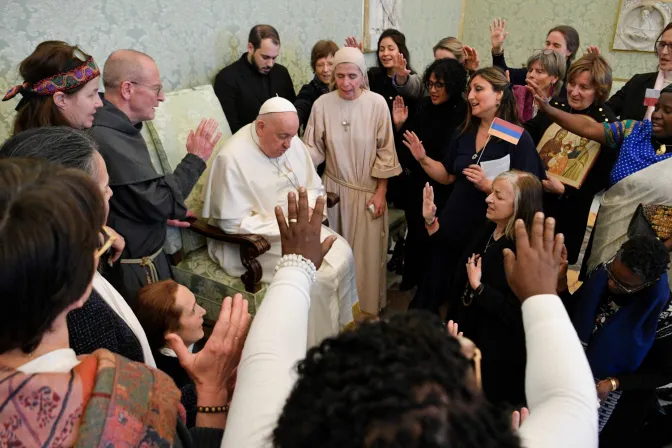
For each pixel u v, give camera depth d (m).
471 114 2.49
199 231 2.41
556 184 2.41
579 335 1.65
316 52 3.32
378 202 2.91
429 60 5.52
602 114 2.67
